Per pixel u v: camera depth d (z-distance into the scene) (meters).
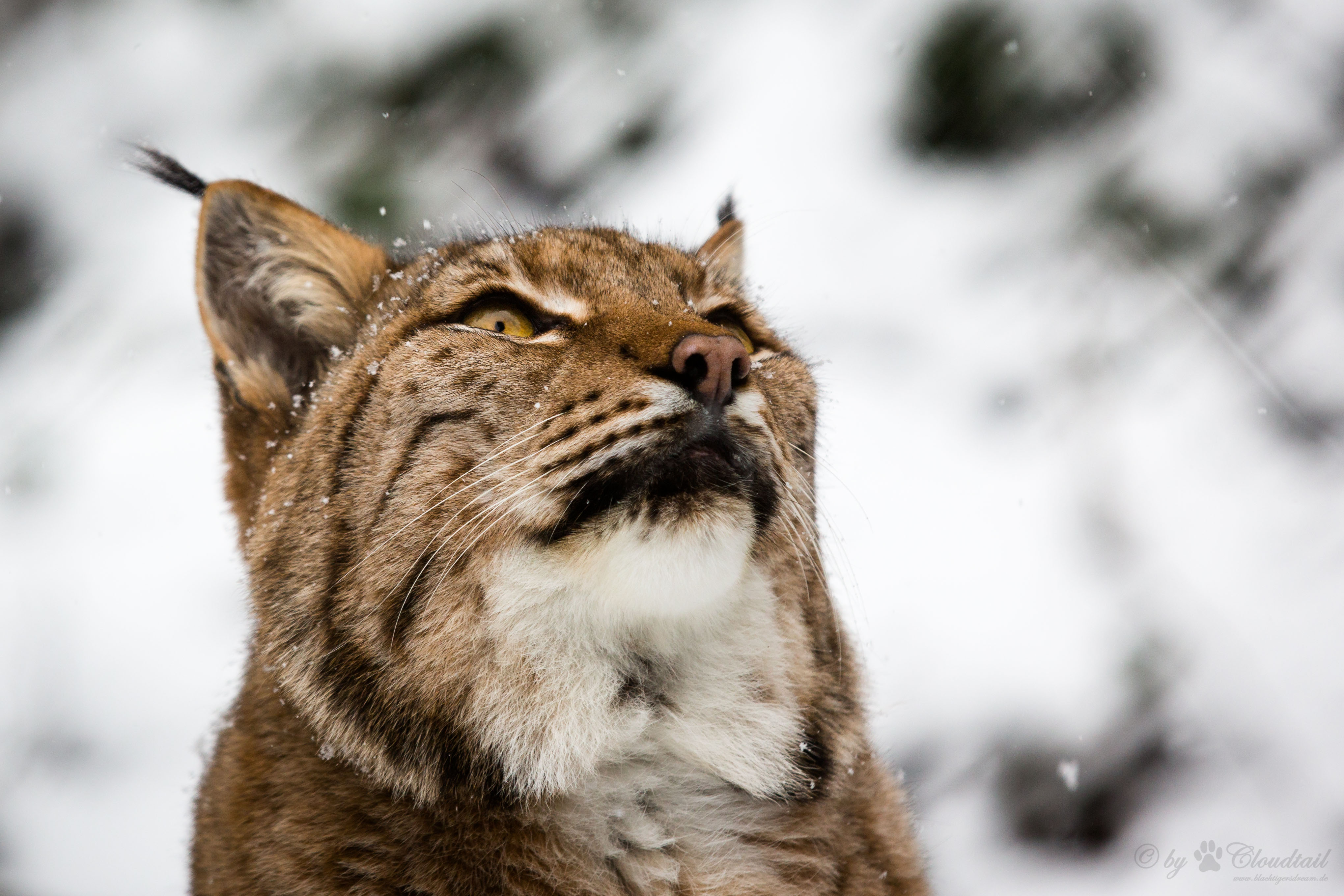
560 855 5.83
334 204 11.37
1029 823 10.37
